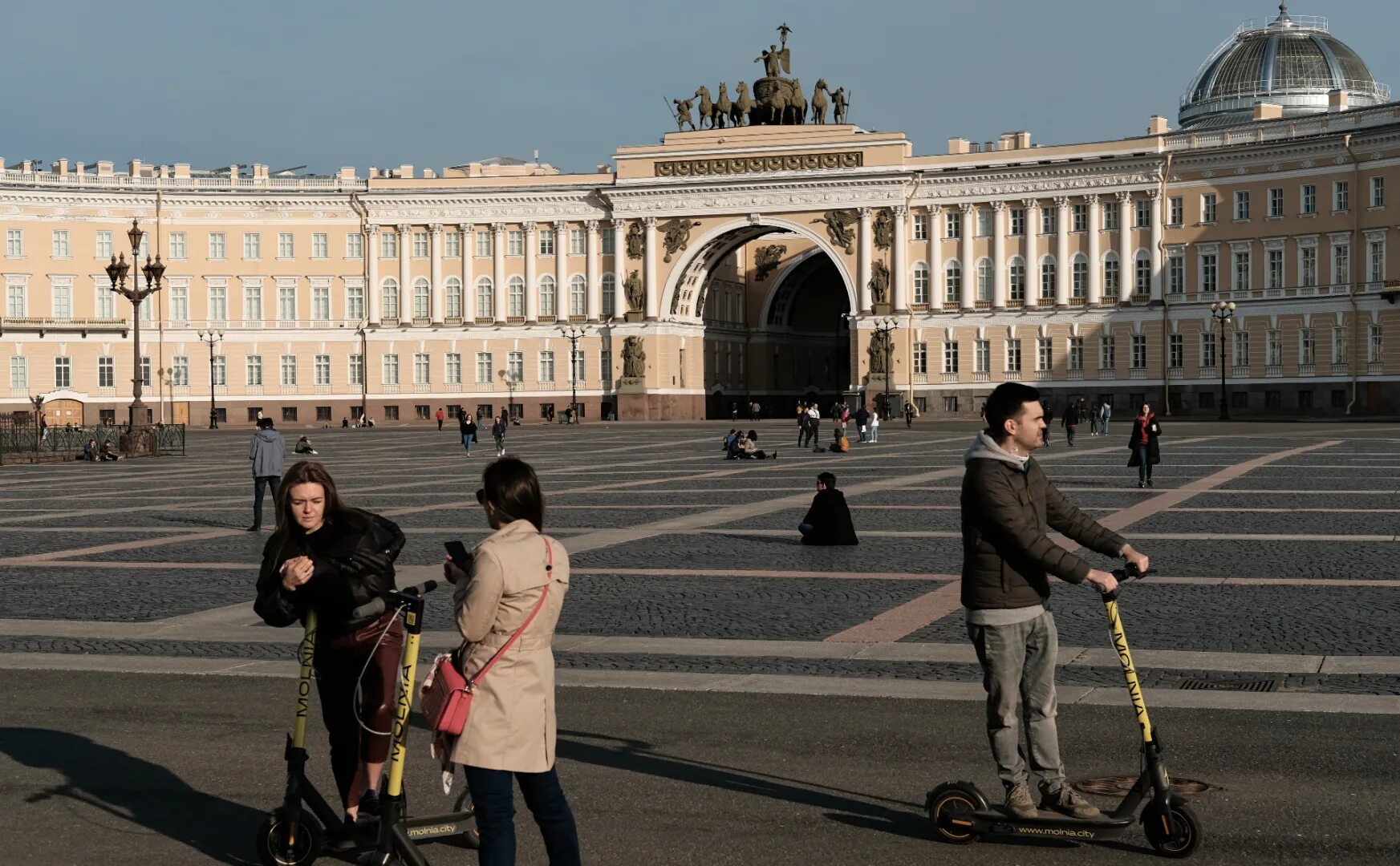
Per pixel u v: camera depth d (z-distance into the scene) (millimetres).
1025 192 117312
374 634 10539
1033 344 117375
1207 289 111938
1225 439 70688
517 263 129750
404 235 130250
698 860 10008
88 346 127375
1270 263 109062
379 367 131000
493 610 8836
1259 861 9773
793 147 123125
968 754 12562
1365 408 104312
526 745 8867
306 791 10125
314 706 14688
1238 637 17578
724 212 124438
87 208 126938
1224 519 31250
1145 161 113000
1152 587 21609
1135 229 114375
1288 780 11531
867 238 121188
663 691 15094
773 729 13484
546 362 128875
